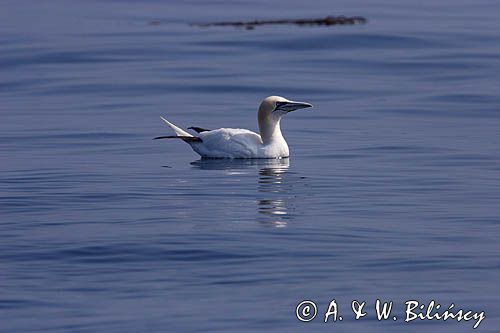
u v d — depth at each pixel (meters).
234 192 17.09
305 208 15.83
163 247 13.53
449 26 42.06
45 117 25.78
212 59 34.88
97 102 28.02
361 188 17.36
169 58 35.03
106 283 12.16
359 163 19.80
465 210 15.65
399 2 53.81
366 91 29.45
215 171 19.09
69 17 47.41
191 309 11.27
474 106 26.84
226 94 29.38
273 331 10.69
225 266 12.76
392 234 14.20
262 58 35.09
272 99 20.42
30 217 15.34
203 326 10.79
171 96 29.02
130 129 24.22
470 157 20.27
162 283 12.15
